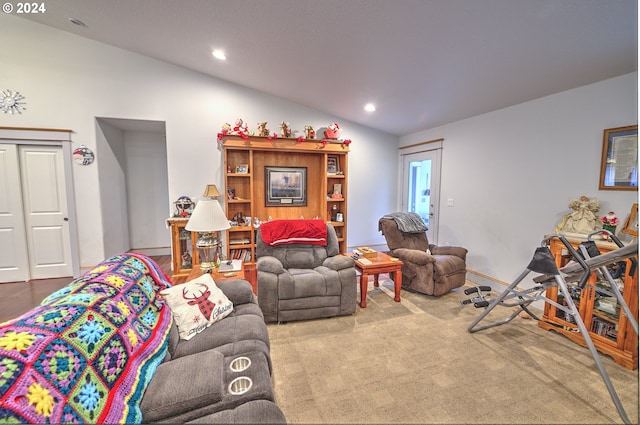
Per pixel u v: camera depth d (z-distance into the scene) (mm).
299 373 1916
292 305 2588
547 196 2840
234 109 4113
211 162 4074
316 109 4523
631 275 1950
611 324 2107
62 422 825
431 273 3137
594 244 2068
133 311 1386
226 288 2115
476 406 1638
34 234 3680
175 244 3779
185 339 1643
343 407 1628
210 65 3615
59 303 1119
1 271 3600
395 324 2604
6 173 3512
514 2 1691
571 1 1627
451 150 4047
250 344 1593
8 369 784
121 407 1019
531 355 2119
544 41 2008
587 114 2500
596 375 1896
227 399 1182
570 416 1568
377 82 3143
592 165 2473
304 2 2064
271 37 2641
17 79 3438
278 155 4305
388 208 5254
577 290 2312
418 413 1589
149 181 4941
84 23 3172
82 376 954
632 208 2162
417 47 2334
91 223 3826
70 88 3594
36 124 3535
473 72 2596
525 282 3078
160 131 4742
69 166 3678
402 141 5117
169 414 1110
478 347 2227
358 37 2346
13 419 727
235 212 4164
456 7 1807
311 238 3086
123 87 3734
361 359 2070
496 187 3383
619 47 1960
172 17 2670
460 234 3926
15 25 3381
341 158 4598
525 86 2691
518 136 3113
